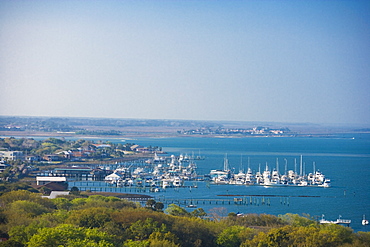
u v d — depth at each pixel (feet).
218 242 531.09
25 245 459.32
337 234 527.81
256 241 515.91
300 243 508.94
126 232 517.55
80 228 482.28
